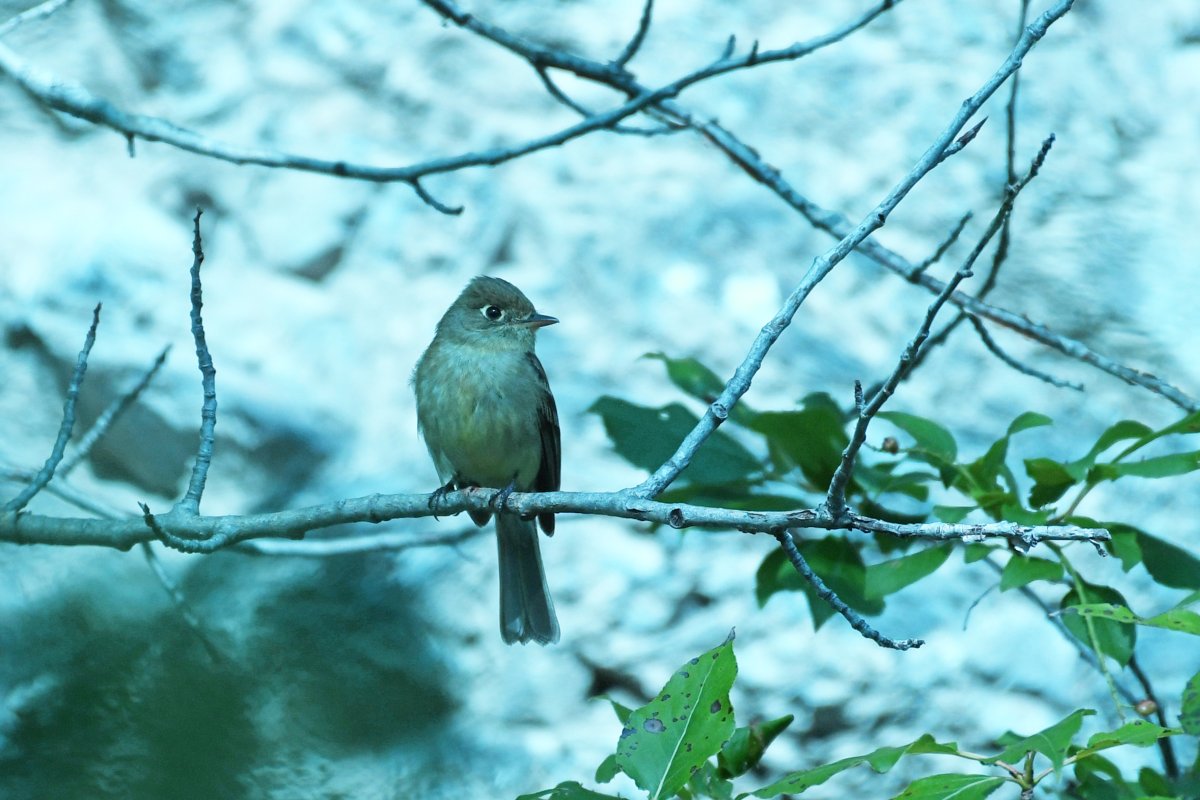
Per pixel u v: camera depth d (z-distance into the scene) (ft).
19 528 19.33
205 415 20.54
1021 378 48.21
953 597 41.70
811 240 52.90
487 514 28.94
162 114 56.03
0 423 43.73
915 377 48.42
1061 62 59.41
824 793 37.06
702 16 59.93
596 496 17.03
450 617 38.81
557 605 41.14
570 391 47.26
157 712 11.44
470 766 34.58
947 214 53.57
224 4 60.18
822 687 39.47
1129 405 47.34
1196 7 62.95
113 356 45.19
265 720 12.02
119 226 50.88
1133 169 55.52
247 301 49.96
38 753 10.98
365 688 13.17
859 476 23.34
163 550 21.50
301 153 54.44
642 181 54.29
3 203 50.96
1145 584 41.42
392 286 51.60
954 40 60.18
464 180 53.93
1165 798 15.83
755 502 23.06
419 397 30.94
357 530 41.96
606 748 37.27
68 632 12.09
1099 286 50.80
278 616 13.65
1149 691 23.59
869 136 56.13
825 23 60.13
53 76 26.32
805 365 48.80
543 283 51.31
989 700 39.11
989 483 22.09
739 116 56.03
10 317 46.75
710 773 17.30
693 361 25.18
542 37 58.59
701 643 40.57
